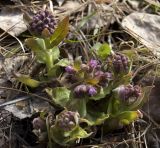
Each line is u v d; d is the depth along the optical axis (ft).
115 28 1.45
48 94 1.11
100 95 1.09
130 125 1.15
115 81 1.11
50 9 1.46
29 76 1.21
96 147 1.08
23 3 1.49
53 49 1.21
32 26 1.13
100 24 1.44
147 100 1.20
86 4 1.49
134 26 1.44
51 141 1.05
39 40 1.15
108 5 1.52
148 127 1.17
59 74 1.21
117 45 1.40
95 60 1.14
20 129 1.13
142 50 1.35
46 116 1.11
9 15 1.44
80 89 1.04
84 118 1.09
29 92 1.19
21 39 1.38
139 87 1.07
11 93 1.18
